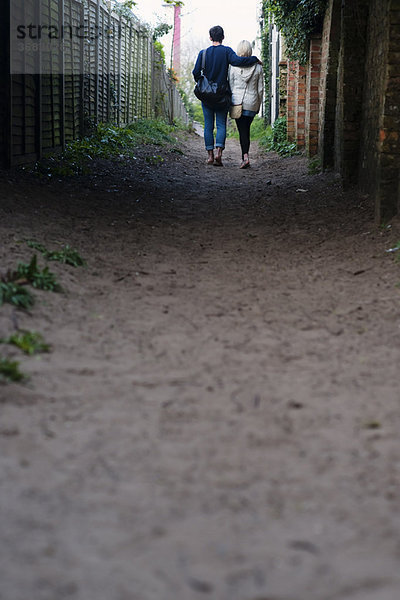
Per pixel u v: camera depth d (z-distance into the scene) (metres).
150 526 2.21
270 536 2.16
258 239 7.30
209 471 2.62
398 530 2.21
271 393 3.45
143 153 14.95
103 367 3.74
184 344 4.20
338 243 6.80
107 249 6.59
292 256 6.53
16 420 2.98
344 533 2.19
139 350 4.07
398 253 6.00
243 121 13.96
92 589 1.87
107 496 2.40
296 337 4.36
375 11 8.10
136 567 1.98
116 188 10.05
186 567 1.98
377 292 5.22
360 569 1.98
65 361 3.78
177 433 2.96
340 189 9.43
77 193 9.14
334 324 4.59
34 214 7.27
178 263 6.32
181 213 8.77
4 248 5.60
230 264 6.31
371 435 2.96
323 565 2.00
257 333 4.43
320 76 12.65
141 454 2.75
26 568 1.96
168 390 3.46
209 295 5.32
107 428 2.98
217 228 7.94
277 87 21.19
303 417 3.15
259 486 2.50
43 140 11.02
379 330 4.45
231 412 3.20
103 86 16.08
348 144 9.12
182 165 14.01
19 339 3.87
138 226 7.75
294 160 14.42
